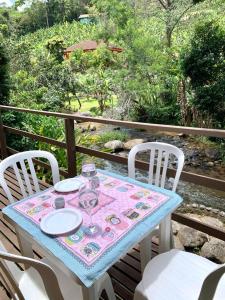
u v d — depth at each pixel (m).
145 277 1.21
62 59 15.77
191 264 1.28
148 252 1.49
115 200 1.34
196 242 2.70
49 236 1.10
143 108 9.72
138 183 1.52
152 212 1.23
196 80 7.20
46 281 0.95
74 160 2.75
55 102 11.43
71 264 0.95
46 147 3.99
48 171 3.55
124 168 5.88
